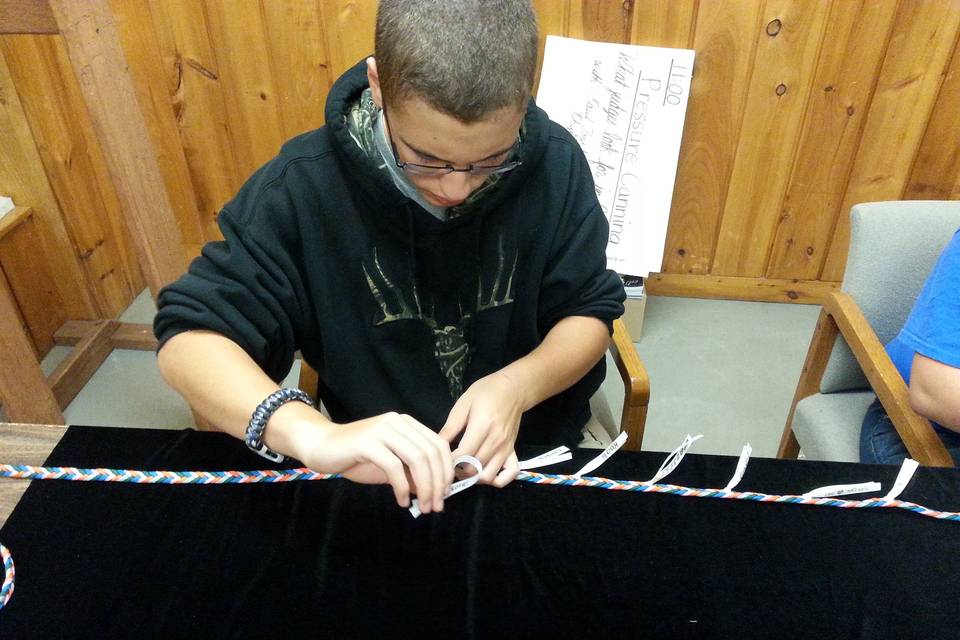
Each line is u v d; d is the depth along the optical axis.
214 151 1.96
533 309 0.99
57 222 1.84
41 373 1.54
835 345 1.21
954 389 0.88
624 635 0.62
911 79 1.74
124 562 0.67
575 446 1.08
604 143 1.83
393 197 0.82
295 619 0.62
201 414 0.80
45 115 1.71
